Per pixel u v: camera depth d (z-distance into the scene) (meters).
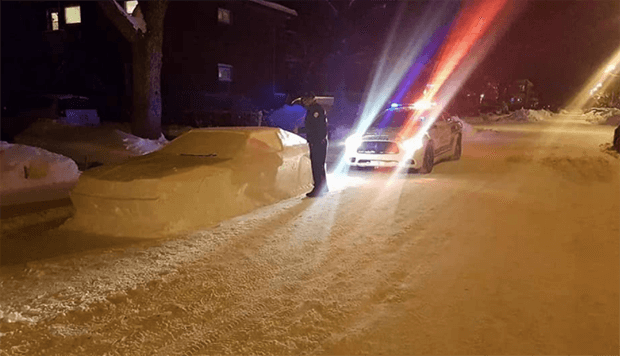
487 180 10.50
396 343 3.57
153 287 4.65
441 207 7.82
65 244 6.05
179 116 23.52
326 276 4.89
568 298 4.30
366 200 8.40
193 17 24.78
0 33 26.27
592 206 7.85
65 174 10.76
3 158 9.85
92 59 24.67
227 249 5.75
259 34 29.66
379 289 4.55
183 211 6.60
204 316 4.04
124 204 6.39
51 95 23.19
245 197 7.68
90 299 4.39
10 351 3.51
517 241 5.96
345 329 3.79
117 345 3.59
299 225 6.77
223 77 27.17
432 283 4.68
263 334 3.73
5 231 6.71
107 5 15.49
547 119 41.53
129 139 15.41
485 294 4.41
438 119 12.97
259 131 8.36
